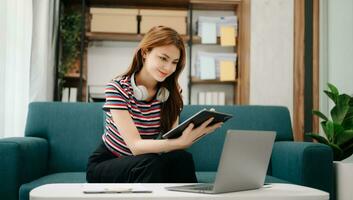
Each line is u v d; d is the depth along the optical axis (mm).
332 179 1892
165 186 1183
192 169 1508
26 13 2762
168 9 4035
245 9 3766
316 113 2316
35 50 2936
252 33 3684
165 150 1399
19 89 2652
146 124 1658
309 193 1126
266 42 3684
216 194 1077
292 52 3668
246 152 1162
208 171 2221
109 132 1662
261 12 3697
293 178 1903
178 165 1481
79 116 2264
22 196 1660
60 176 1921
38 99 2932
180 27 3818
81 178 1856
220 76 3814
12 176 1730
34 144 1957
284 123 2344
